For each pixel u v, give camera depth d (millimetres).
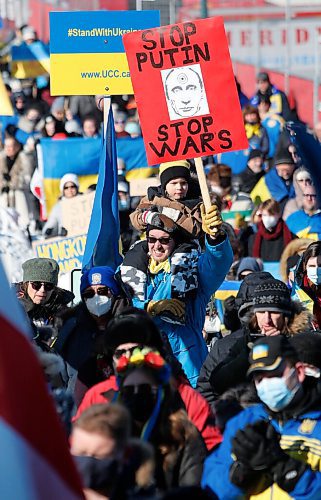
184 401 15172
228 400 14992
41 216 44062
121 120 46594
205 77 20609
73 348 18922
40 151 42375
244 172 42844
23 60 60844
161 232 20188
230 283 27281
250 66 59438
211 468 13453
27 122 55188
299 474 12719
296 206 32750
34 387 9016
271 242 32969
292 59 58656
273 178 36625
